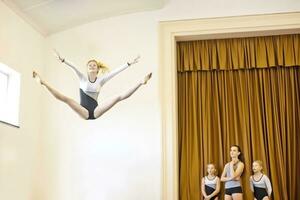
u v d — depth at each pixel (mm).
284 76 4922
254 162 4562
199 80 5066
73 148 4773
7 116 4254
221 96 4996
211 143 4891
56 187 4699
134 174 4590
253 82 4988
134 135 4688
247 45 5020
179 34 4902
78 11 4758
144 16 4977
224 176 4609
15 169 4199
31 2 4297
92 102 3744
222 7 4867
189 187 4789
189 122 4984
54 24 4914
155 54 4855
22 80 4445
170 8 4953
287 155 4730
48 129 4859
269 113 4848
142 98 4750
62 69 4980
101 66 3943
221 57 5023
